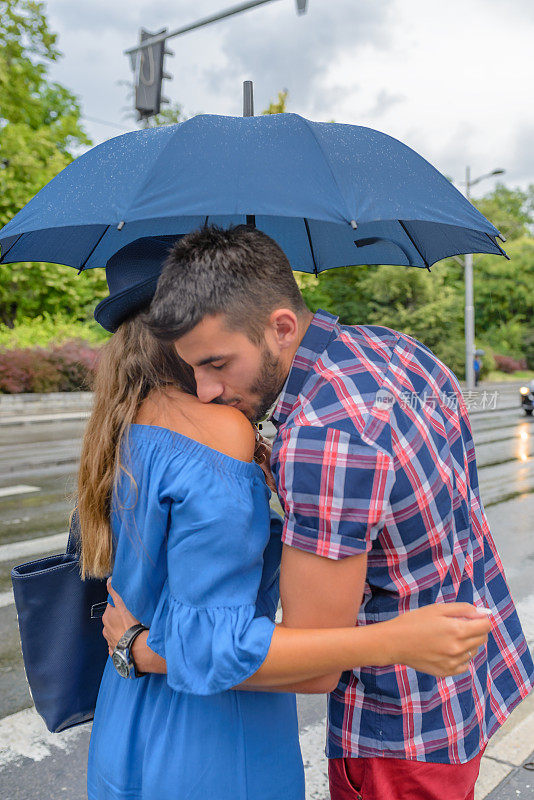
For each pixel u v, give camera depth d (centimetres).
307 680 112
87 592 141
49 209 139
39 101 2177
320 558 104
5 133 1923
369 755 124
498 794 237
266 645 104
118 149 142
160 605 117
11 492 781
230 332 108
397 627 102
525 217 5872
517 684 141
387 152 143
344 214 123
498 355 3738
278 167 128
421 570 118
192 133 133
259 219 193
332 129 142
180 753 116
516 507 690
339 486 103
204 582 108
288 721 128
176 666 107
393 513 111
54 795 255
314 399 111
